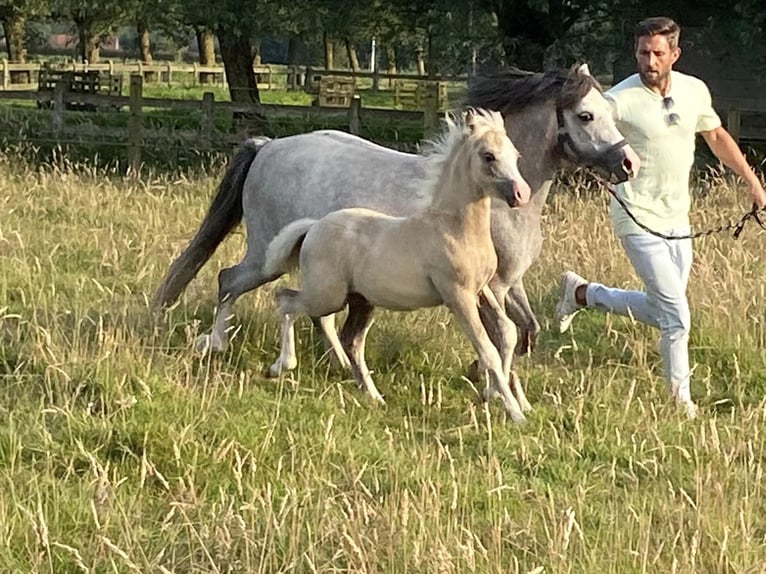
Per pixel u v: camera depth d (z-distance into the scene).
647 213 6.83
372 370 7.30
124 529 4.73
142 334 7.18
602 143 6.61
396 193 6.99
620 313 7.48
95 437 5.63
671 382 6.90
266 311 7.75
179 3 18.80
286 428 5.96
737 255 9.48
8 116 18.83
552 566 4.56
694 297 8.45
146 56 40.38
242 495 5.15
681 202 6.88
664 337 6.92
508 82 6.89
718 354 7.70
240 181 7.68
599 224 10.38
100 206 11.62
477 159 6.16
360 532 4.66
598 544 4.90
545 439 6.18
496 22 19.25
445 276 6.36
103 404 5.88
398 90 31.59
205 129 16.53
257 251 7.43
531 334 7.07
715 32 17.48
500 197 6.14
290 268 7.09
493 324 6.72
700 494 5.24
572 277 7.68
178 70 38.81
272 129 18.48
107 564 4.50
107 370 6.27
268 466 5.52
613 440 6.20
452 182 6.34
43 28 55.78
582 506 5.22
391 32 20.50
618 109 6.78
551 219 10.77
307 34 20.59
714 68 21.19
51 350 6.47
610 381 6.99
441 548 4.45
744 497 5.36
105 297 8.07
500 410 6.61
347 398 6.68
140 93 16.12
